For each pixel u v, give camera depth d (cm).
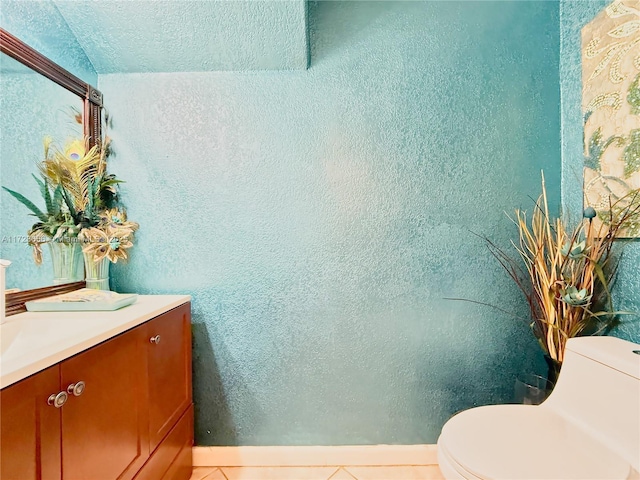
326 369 152
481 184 151
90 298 114
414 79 150
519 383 141
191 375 145
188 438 140
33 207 117
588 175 137
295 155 150
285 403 152
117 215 138
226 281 151
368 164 150
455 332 152
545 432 100
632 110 118
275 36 133
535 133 152
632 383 95
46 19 122
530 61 152
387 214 150
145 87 148
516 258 151
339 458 152
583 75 140
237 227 150
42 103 121
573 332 127
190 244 150
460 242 151
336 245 150
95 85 146
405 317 152
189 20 127
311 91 149
